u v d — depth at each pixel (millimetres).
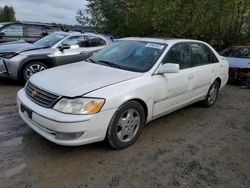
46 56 7238
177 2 10852
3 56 6855
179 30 11188
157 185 3076
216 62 5914
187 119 5230
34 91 3639
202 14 11023
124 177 3176
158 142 4125
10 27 10953
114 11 14438
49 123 3266
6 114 4906
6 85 7117
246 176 3383
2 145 3730
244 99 7078
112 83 3643
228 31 12984
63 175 3133
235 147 4160
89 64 4547
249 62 8758
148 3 11406
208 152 3934
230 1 11461
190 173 3357
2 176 3043
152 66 4211
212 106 6188
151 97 4047
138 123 3945
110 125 3512
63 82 3609
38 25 11695
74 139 3279
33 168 3230
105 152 3682
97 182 3047
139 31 12828
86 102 3295
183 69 4785
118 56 4641
